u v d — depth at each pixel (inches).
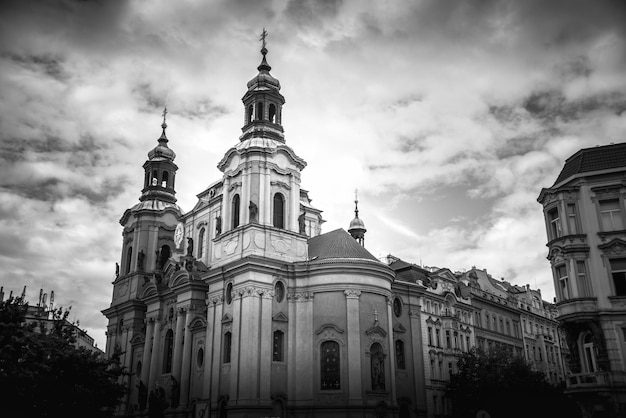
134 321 3132.4
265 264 2429.9
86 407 2122.3
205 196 3161.9
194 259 2839.6
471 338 3284.9
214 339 2479.1
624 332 1704.0
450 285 3267.7
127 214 3447.3
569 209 1854.1
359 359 2347.4
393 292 2773.1
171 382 2689.5
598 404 1673.2
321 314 2429.9
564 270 1841.8
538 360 3944.4
